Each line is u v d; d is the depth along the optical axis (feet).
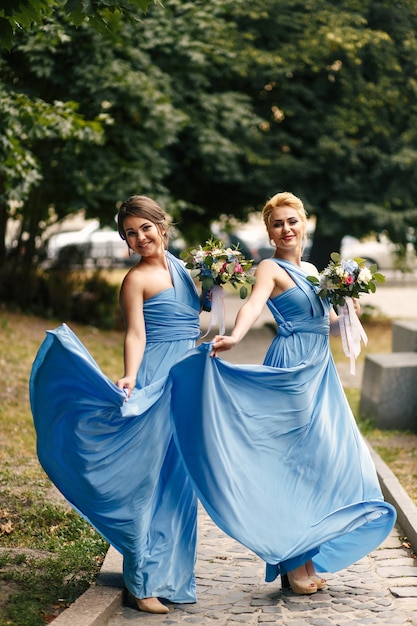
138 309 14.67
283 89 49.24
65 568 15.84
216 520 14.48
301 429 15.05
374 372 30.30
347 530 14.99
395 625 13.84
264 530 14.56
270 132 50.42
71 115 30.68
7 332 41.27
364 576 16.20
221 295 15.44
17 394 30.22
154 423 14.24
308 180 50.75
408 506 18.95
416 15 49.65
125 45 40.09
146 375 14.69
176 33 41.81
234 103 45.96
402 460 25.34
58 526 18.45
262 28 48.06
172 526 14.79
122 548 14.39
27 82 40.50
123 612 14.51
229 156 46.65
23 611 13.80
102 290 50.98
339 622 13.98
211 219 54.95
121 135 42.98
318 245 55.06
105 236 89.76
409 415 29.68
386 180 50.96
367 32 46.88
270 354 15.60
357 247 93.91
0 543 17.47
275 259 15.71
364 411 31.22
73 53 38.91
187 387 14.42
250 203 53.62
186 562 14.89
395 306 72.59
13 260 49.80
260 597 15.15
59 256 51.52
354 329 15.78
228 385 14.65
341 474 15.35
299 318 15.43
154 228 14.80
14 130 28.66
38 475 21.99
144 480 14.14
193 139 46.50
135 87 39.19
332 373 15.87
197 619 14.23
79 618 13.57
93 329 48.34
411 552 17.44
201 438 14.38
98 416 13.65
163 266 15.02
